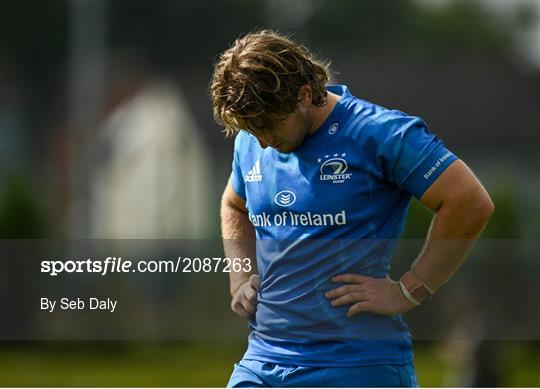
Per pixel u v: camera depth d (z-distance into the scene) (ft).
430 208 47.65
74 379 126.82
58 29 577.84
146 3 578.66
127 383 118.83
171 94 425.28
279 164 48.75
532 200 336.70
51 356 139.54
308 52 49.67
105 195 387.96
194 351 116.37
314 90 47.44
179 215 409.08
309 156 47.88
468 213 46.47
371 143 47.01
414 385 49.67
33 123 563.89
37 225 207.10
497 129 437.99
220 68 47.47
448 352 116.98
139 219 396.98
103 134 411.95
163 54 576.20
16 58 577.02
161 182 411.13
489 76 456.45
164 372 119.14
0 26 573.74
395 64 466.29
